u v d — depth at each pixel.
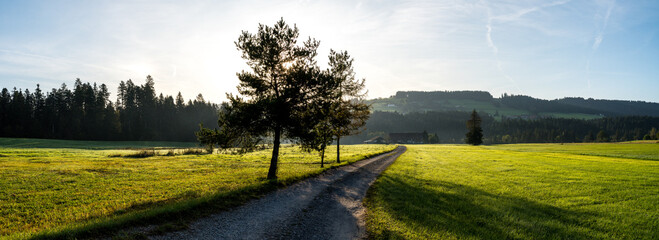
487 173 27.91
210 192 16.33
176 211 11.28
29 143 73.06
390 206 14.53
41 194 16.16
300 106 22.75
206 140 22.20
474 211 14.22
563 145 105.62
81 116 103.62
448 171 29.41
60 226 9.90
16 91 104.44
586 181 22.92
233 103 22.27
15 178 20.31
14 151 43.75
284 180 19.39
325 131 24.97
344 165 31.94
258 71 22.69
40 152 44.06
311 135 22.95
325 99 23.34
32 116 100.56
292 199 15.27
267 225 11.21
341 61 28.97
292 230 10.86
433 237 10.61
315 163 35.72
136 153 46.50
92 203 14.38
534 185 21.31
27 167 25.94
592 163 37.12
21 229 10.48
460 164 36.69
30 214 12.56
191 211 11.76
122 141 101.94
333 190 18.11
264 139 23.95
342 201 15.49
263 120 21.62
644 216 13.56
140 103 123.56
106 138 100.75
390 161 40.19
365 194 17.34
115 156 44.66
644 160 41.69
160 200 14.75
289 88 21.67
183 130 125.38
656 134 151.00
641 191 18.95
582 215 13.80
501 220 12.94
